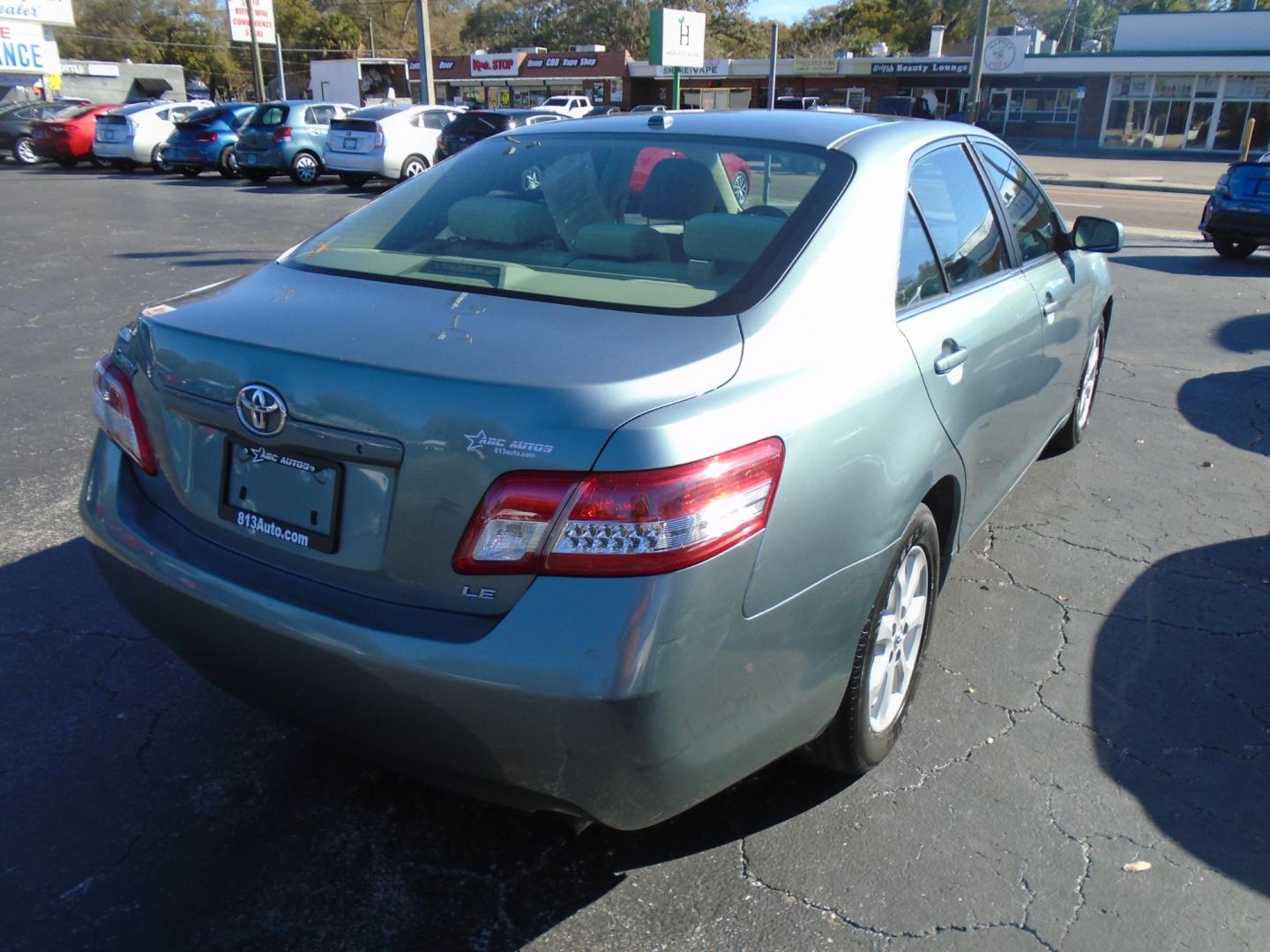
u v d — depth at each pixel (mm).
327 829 2619
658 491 1857
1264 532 4480
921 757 2939
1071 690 3285
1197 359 7332
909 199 2920
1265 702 3246
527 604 1882
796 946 2283
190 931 2293
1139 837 2639
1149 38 43688
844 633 2346
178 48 72812
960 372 2875
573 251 2689
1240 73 41531
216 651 2260
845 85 50281
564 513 1859
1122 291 9734
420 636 1939
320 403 2053
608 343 2127
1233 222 11383
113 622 3566
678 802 2084
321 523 2109
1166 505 4758
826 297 2438
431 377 1969
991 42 44625
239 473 2244
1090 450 5492
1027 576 4035
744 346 2174
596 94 54156
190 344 2275
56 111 25156
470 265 2641
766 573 2049
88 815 2637
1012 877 2492
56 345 7316
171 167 22203
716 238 2574
